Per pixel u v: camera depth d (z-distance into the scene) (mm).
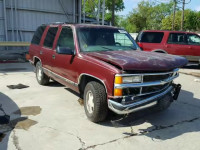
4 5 13906
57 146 3449
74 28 4977
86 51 4605
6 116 4500
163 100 4117
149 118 4602
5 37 14430
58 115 4605
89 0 24047
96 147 3449
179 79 8680
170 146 3561
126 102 3686
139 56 4156
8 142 3520
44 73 6555
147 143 3621
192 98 6113
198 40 11297
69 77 4910
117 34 5297
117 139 3711
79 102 5414
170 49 11195
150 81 3867
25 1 15078
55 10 16656
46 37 6406
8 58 12820
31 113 4684
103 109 4035
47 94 6004
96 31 5070
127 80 3637
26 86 6793
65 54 4594
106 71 3766
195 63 11375
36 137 3697
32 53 7145
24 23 15328
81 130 3979
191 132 4062
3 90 6336
